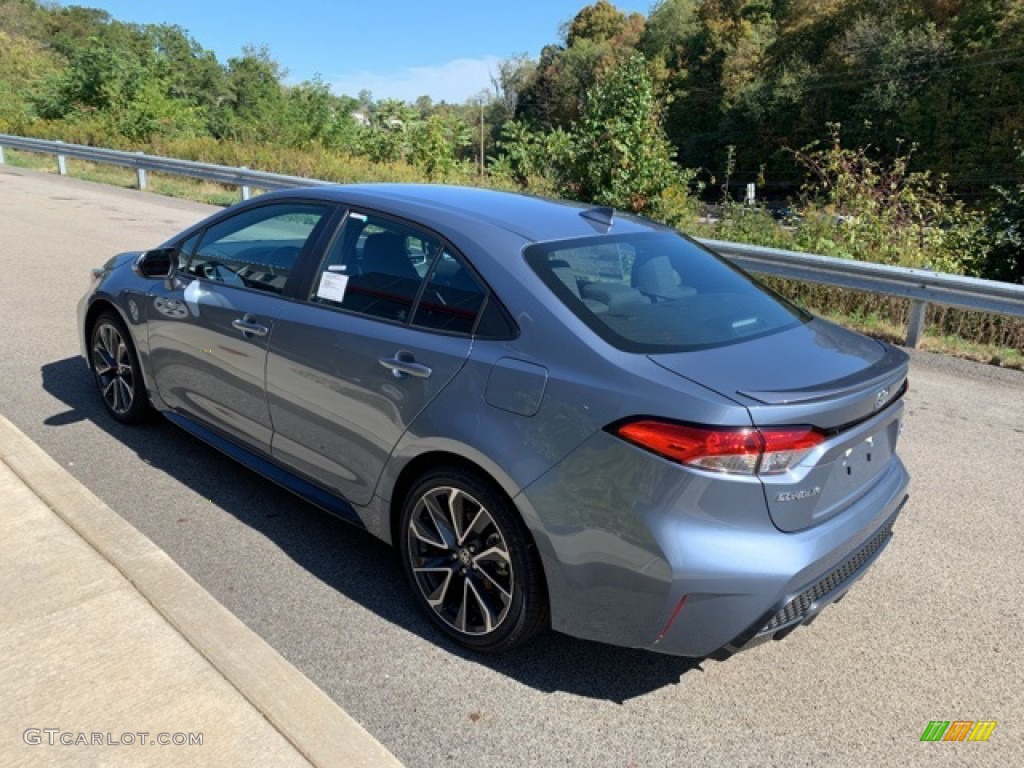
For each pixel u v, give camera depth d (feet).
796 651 10.03
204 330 12.85
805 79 220.84
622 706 8.89
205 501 12.95
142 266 13.64
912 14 215.51
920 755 8.35
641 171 43.42
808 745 8.43
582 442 8.35
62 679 8.30
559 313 9.10
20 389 17.35
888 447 9.93
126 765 7.28
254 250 12.62
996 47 186.39
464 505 9.51
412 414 9.72
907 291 24.99
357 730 7.89
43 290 26.66
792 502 8.16
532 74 354.33
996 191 36.52
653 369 8.38
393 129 71.36
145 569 10.24
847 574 9.11
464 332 9.61
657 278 10.46
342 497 11.17
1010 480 15.34
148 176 62.34
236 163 65.98
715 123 254.27
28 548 10.59
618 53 303.68
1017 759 8.32
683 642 8.22
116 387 15.52
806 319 10.77
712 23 274.36
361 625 10.06
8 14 300.61
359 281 10.98
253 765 7.39
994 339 25.89
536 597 8.93
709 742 8.41
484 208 11.12
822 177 36.42
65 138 82.94
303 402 11.25
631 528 8.09
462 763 7.94
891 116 201.67
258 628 9.89
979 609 11.02
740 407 7.80
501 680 9.21
